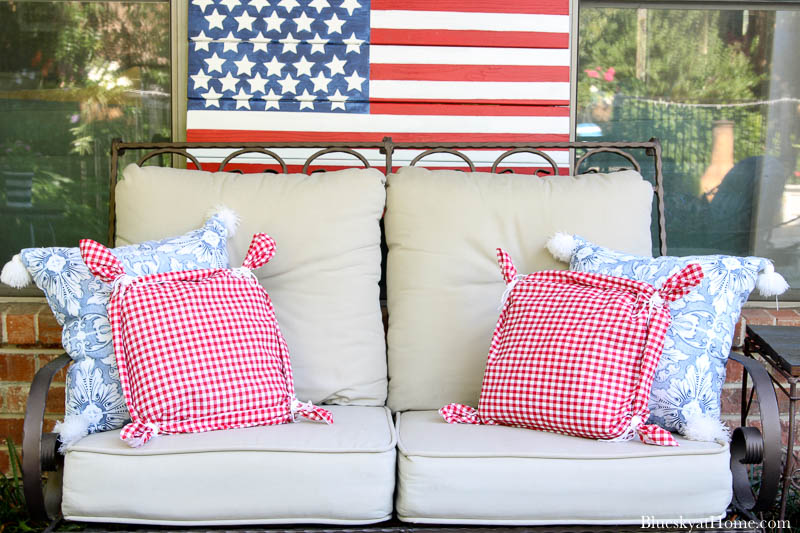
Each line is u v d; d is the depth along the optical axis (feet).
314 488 4.81
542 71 7.48
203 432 5.07
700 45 7.74
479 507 4.84
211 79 7.37
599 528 4.91
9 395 7.13
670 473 4.83
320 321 6.02
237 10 7.36
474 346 6.03
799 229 7.97
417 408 6.03
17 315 7.00
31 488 4.76
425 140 7.47
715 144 7.87
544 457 4.83
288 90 7.40
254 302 5.53
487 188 6.41
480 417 5.44
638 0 7.66
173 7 7.41
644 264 5.71
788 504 6.59
